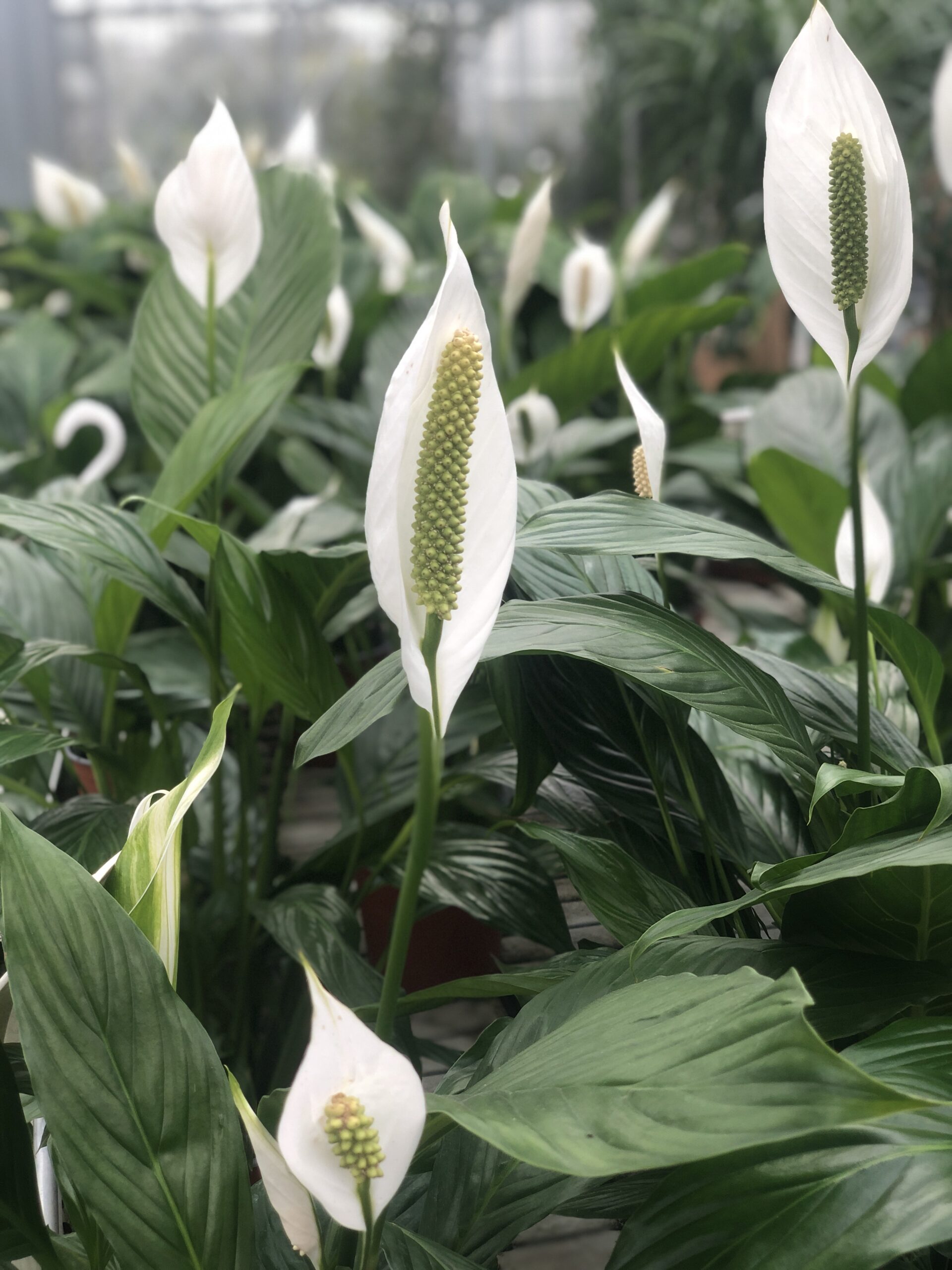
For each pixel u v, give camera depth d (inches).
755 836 29.5
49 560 45.6
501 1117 16.5
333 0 248.7
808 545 48.3
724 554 22.8
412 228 112.4
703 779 29.3
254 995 41.2
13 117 245.9
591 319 58.7
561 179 236.8
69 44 247.3
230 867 44.4
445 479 15.3
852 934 23.0
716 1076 15.6
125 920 19.3
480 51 252.2
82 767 49.7
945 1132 18.2
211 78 251.1
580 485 72.8
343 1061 15.5
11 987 18.4
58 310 113.7
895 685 35.1
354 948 33.4
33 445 77.9
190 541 50.8
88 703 44.5
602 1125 15.7
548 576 28.6
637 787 28.8
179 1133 18.9
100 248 98.4
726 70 177.0
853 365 21.5
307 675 31.5
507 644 22.8
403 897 17.8
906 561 50.0
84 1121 18.4
